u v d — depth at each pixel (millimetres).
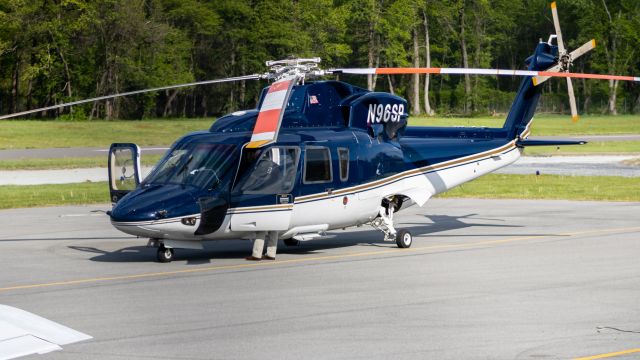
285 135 27469
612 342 16844
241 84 184875
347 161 28609
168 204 25219
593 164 74125
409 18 191625
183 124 128625
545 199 47406
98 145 99750
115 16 148500
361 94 30156
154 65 163375
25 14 144875
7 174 63969
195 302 20703
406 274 24562
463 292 21844
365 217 29594
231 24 178375
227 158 26234
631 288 22391
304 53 181750
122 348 16469
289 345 16672
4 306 20203
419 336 17359
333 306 20203
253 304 20453
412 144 31375
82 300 20953
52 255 28438
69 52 157000
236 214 26062
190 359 15719
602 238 31906
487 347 16500
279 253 29031
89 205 44938
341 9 187625
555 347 16484
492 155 33500
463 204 44969
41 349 16422
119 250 29609
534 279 23672
